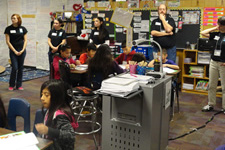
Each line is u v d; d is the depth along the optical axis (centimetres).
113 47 663
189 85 596
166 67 428
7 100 505
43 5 799
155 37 545
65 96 194
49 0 785
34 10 818
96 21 588
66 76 354
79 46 734
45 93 187
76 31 740
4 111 197
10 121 242
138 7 655
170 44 537
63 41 621
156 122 251
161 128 271
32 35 834
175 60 560
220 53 438
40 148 155
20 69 587
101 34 590
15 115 242
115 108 250
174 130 382
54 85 187
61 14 765
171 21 535
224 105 464
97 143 336
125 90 217
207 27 589
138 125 241
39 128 174
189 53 614
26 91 577
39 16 812
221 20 425
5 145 155
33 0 815
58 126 179
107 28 702
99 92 226
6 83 646
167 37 534
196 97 559
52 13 777
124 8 672
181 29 612
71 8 750
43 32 812
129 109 243
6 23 859
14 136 167
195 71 588
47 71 809
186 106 497
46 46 813
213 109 479
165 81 269
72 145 183
